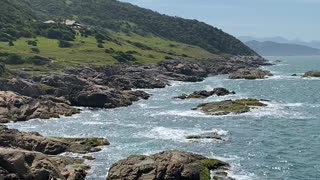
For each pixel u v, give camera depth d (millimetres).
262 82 166875
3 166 42906
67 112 95500
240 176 50094
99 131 76625
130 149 62438
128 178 45469
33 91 111250
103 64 166375
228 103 101250
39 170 44219
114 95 111812
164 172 45844
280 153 61031
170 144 65375
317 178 50219
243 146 64688
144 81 152750
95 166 53812
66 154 59656
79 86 119312
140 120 88125
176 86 158000
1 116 86312
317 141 68438
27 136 60844
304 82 163875
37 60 149750
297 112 95250
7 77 118438
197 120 86500
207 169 49688
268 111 95375
